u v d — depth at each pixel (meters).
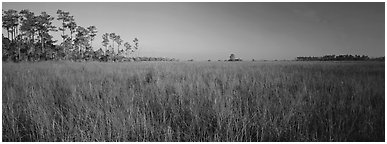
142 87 5.16
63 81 6.04
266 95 4.22
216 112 3.21
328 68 10.27
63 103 3.96
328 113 3.28
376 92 4.36
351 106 3.57
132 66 11.28
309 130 2.95
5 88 4.84
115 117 3.01
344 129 2.88
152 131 2.86
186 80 6.29
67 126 2.99
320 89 4.84
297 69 9.74
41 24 21.44
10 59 17.39
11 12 19.75
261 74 7.50
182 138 2.88
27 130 2.96
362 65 11.44
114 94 4.33
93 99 3.97
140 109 3.57
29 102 3.71
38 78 6.30
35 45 21.66
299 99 3.70
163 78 6.61
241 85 5.41
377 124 2.96
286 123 2.92
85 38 23.69
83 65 11.79
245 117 3.03
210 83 5.45
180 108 3.63
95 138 2.77
